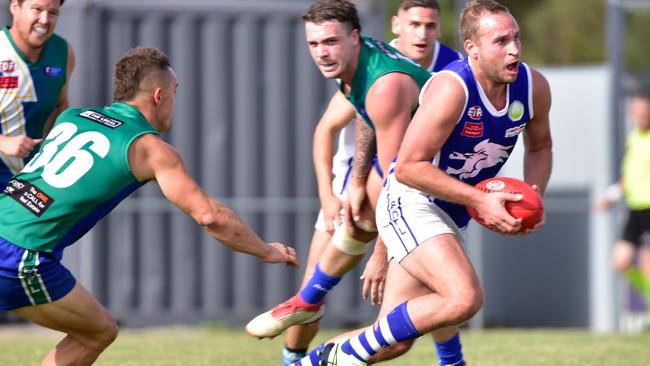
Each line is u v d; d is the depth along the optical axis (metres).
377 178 19.09
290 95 39.69
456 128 16.47
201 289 39.31
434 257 16.47
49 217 15.91
